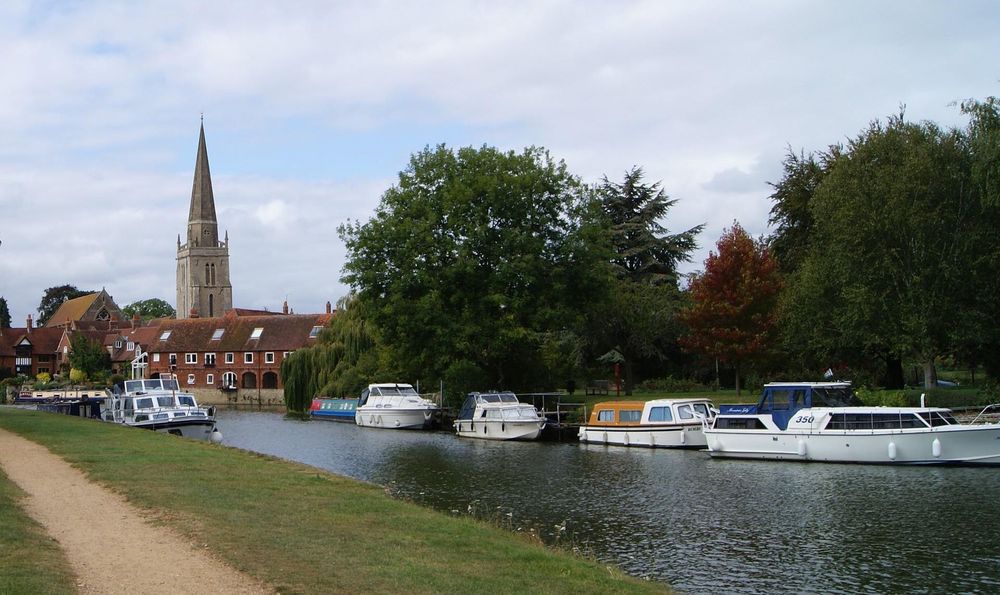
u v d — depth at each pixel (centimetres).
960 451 3303
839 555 2047
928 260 4353
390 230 5481
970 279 4300
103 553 1388
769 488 2950
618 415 4472
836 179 4572
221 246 18775
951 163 4378
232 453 3089
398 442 4928
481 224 5406
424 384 6856
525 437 4822
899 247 4412
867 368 5638
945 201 4362
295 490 2178
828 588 1797
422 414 5962
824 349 4906
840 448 3478
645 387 6444
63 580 1186
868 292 4319
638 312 6138
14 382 12219
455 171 5600
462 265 5269
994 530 2269
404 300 5425
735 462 3634
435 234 5441
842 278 4462
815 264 4688
